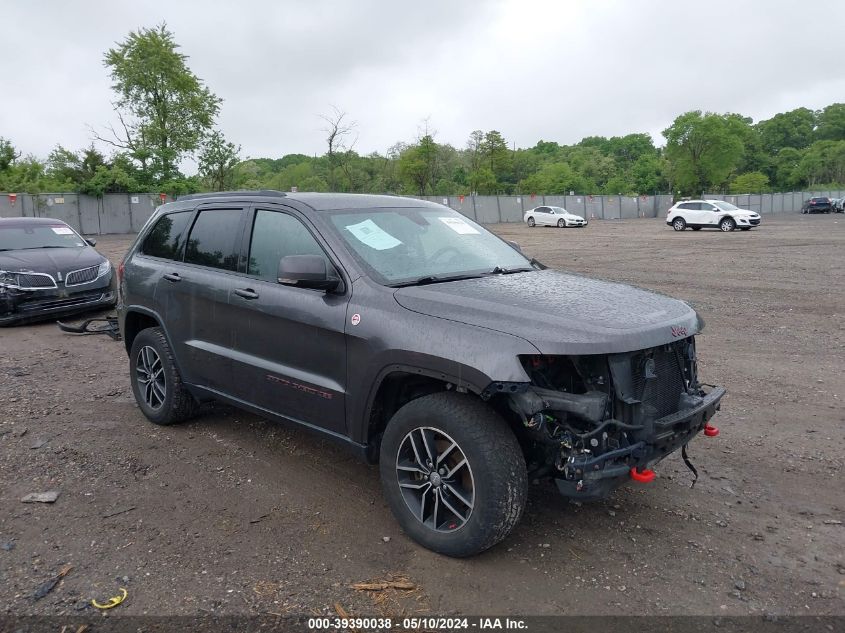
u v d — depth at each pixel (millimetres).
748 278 14492
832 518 3891
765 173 130750
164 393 5344
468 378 3137
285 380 4129
